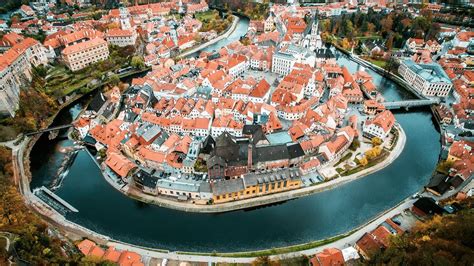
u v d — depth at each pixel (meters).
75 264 99.38
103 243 123.62
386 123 181.50
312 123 181.50
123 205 143.38
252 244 126.00
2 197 127.25
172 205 142.12
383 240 111.00
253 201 143.25
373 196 147.38
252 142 160.88
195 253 118.75
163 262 113.19
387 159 167.88
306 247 120.88
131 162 160.62
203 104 195.88
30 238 101.81
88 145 185.00
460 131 182.38
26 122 189.38
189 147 164.75
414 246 101.50
